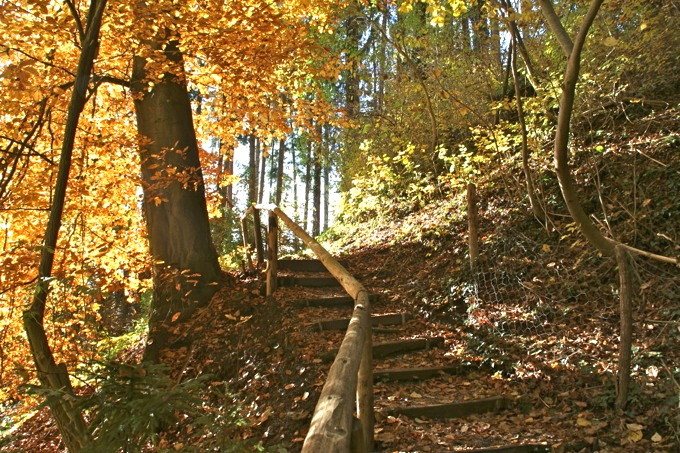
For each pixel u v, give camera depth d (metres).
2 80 4.69
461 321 6.56
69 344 4.34
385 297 7.58
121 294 9.35
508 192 8.36
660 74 8.42
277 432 4.54
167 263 7.44
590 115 8.36
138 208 8.33
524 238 7.42
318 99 9.27
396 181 10.92
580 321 5.79
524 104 8.38
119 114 8.17
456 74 11.23
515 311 6.30
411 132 11.65
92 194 6.79
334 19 9.24
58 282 4.15
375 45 13.66
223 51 7.02
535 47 9.77
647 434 4.04
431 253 8.46
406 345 5.89
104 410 2.36
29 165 6.00
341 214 13.54
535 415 4.52
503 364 5.43
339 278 4.22
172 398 2.34
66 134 4.48
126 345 8.06
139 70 7.40
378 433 4.16
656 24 8.38
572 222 7.25
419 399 4.79
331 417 1.60
